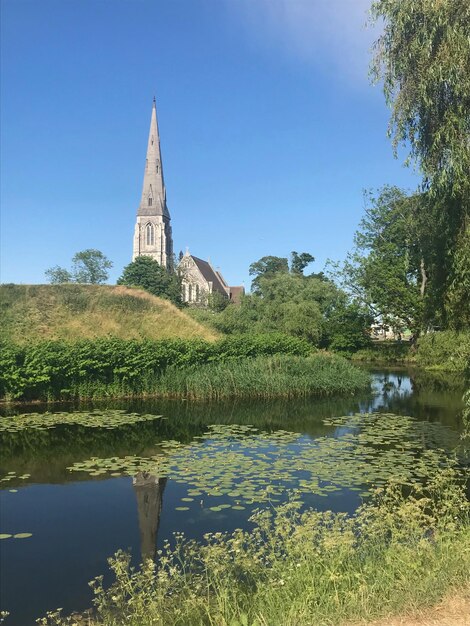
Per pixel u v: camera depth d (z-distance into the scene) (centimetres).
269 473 994
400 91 812
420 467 1038
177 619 463
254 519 666
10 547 679
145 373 2120
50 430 1433
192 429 1484
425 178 809
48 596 551
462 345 923
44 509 818
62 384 1975
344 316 4681
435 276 877
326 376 2283
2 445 1264
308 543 529
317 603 427
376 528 632
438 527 627
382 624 374
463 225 809
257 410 1842
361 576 462
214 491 886
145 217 9781
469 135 773
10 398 1884
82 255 9406
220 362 2339
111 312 3041
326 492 880
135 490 907
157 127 9931
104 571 611
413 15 782
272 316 4181
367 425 1534
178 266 7112
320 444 1262
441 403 2011
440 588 419
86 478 981
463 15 750
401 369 3603
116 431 1438
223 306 5738
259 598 464
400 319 4538
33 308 2903
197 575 562
